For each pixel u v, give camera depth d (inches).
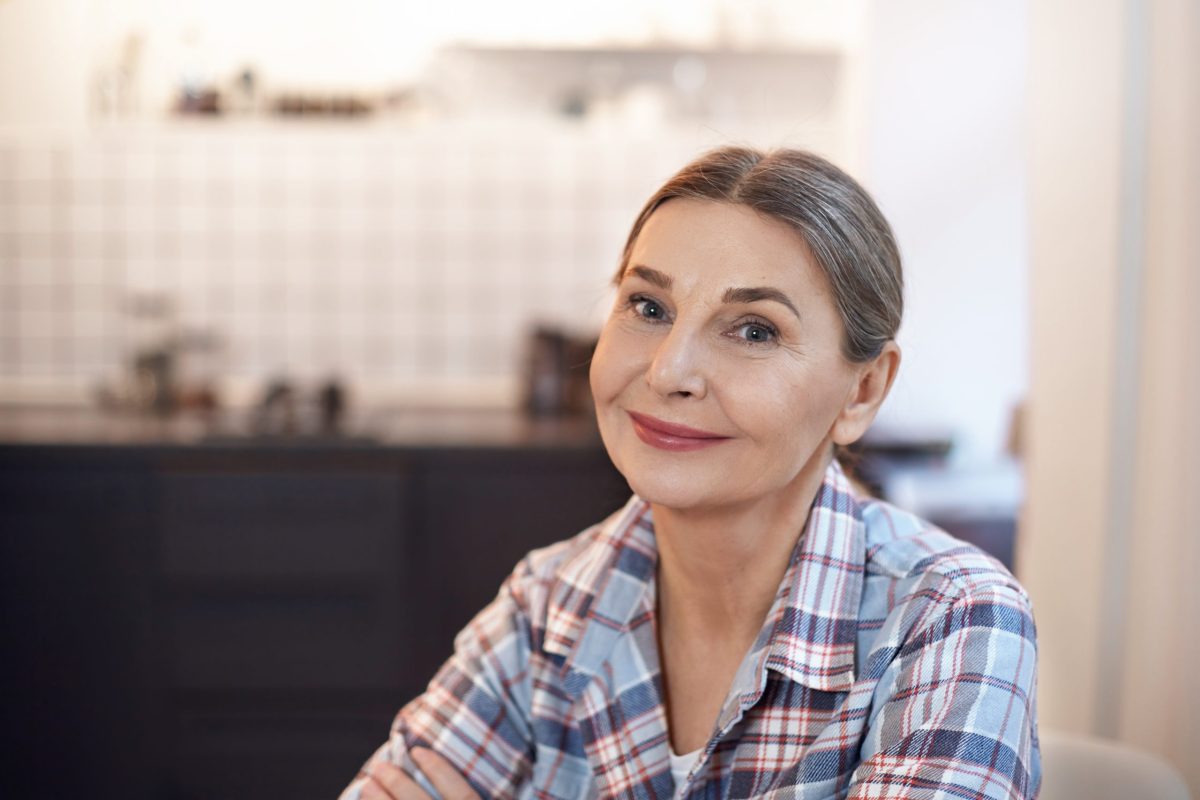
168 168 144.1
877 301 40.2
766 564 42.7
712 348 39.0
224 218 144.9
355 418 133.8
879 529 44.2
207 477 121.1
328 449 121.5
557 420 136.2
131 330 145.3
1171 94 63.4
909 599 41.4
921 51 138.4
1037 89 73.9
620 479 123.0
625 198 146.9
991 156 139.5
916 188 140.1
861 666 41.6
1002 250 141.3
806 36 144.9
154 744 123.0
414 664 124.0
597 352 40.9
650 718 44.1
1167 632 63.3
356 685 123.6
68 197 143.5
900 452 131.5
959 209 140.6
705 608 43.9
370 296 146.8
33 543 120.8
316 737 123.9
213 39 142.2
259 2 142.4
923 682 39.4
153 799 123.1
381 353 147.6
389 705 124.1
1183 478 61.8
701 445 39.2
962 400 143.1
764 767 41.8
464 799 47.3
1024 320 141.6
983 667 38.8
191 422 130.4
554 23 143.7
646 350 39.7
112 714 122.6
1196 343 60.8
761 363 38.8
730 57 148.1
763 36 144.3
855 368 40.8
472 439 123.3
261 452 121.0
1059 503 72.4
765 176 39.1
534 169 146.3
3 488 120.2
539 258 147.3
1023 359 141.9
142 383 140.3
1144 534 65.9
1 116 137.0
